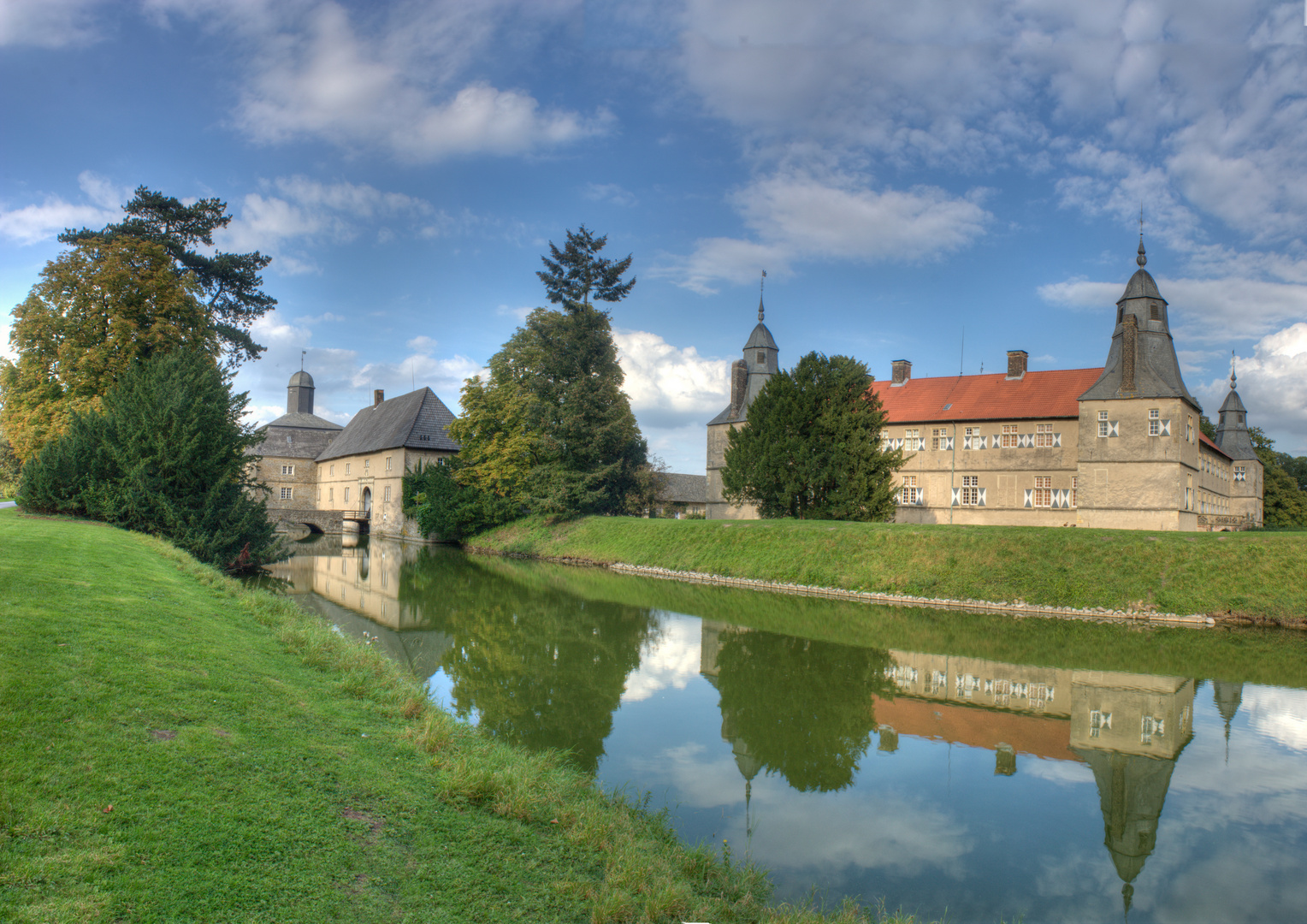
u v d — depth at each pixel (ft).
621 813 29.78
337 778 24.02
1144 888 29.14
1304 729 50.11
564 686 56.08
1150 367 122.52
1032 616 89.51
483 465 172.35
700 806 35.58
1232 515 168.55
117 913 15.10
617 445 164.35
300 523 232.12
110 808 18.56
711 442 180.34
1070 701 56.03
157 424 83.10
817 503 130.31
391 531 221.25
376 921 17.15
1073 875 30.12
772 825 33.91
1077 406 143.74
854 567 108.47
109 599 38.83
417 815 22.91
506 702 51.60
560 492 156.46
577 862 22.79
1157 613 88.22
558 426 159.33
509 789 26.16
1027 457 146.51
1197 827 34.96
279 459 288.51
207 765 22.22
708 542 128.77
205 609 43.83
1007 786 39.68
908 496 156.76
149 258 107.04
